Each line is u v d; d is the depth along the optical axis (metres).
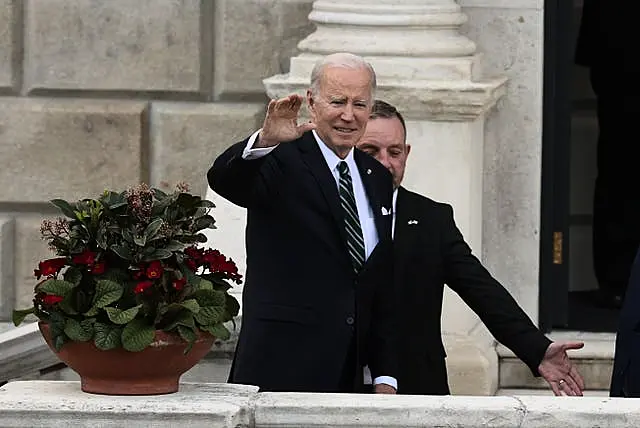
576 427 8.81
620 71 17.91
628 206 17.92
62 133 16.02
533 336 11.26
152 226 8.73
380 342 10.60
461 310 14.25
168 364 8.73
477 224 14.74
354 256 10.51
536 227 15.29
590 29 18.06
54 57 15.98
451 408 8.79
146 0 15.84
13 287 16.19
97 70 15.95
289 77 14.31
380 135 11.12
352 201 10.60
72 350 8.67
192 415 8.50
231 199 10.43
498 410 8.80
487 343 14.78
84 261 8.69
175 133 15.96
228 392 9.01
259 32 15.80
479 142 14.74
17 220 16.16
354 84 10.46
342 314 10.45
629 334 10.81
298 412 8.77
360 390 10.48
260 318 10.51
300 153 10.57
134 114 15.93
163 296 8.70
